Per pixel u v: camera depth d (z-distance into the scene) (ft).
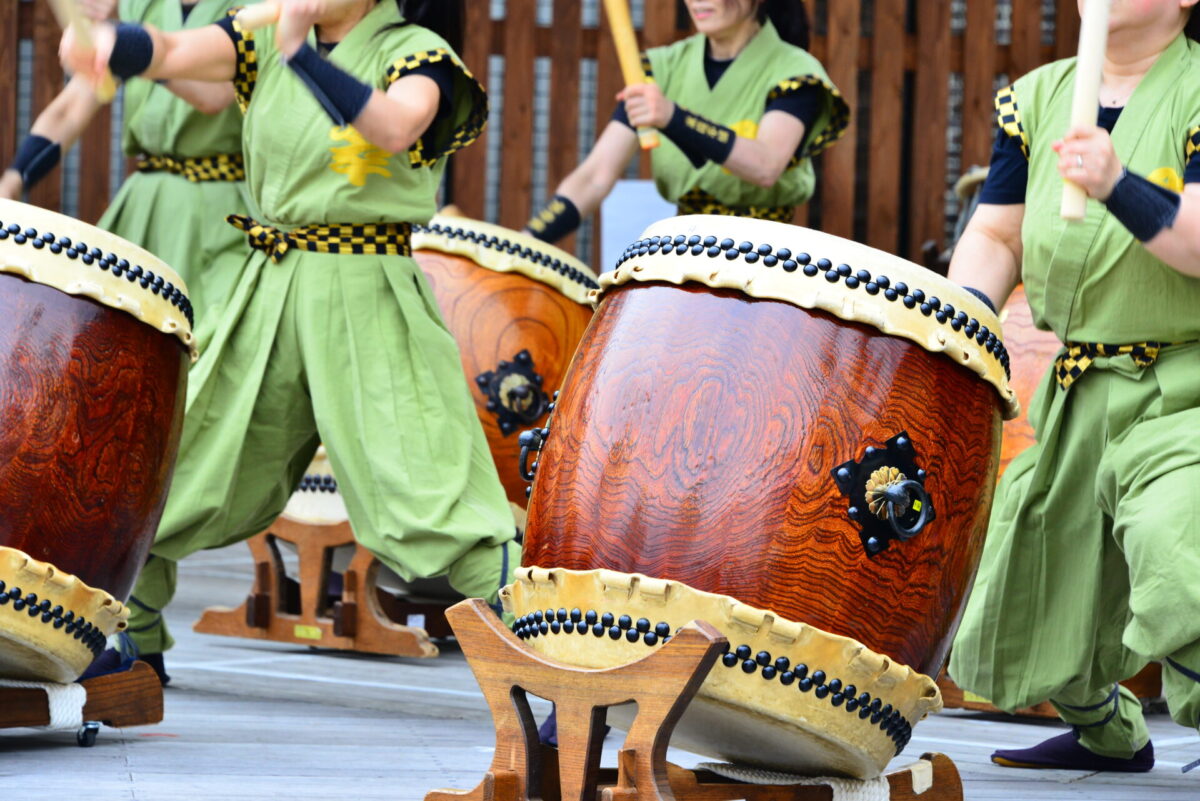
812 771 21.62
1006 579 27.96
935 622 20.48
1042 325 27.32
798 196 45.98
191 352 27.86
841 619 19.51
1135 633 24.79
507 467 44.11
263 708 35.70
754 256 19.98
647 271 20.70
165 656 44.70
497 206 72.13
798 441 19.38
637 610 19.35
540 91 70.38
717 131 41.47
